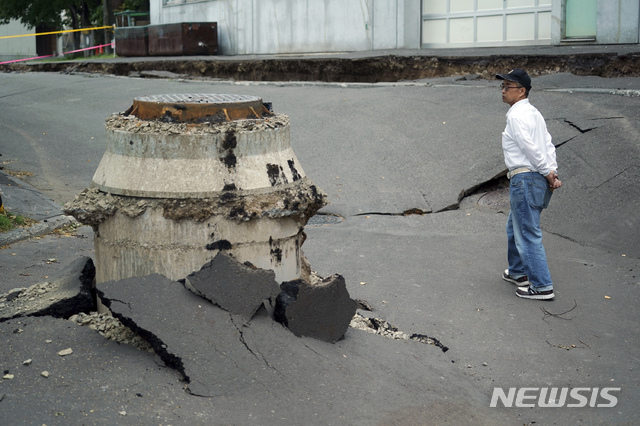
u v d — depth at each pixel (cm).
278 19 2308
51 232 738
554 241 731
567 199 811
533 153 551
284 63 1848
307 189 454
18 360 369
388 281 609
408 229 776
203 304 398
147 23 3322
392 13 1942
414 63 1602
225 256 407
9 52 5703
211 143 414
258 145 427
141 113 439
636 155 852
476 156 958
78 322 430
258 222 426
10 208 778
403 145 1027
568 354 467
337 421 345
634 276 622
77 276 473
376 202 858
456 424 360
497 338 492
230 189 415
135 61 2245
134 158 420
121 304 384
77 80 1933
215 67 2044
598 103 1047
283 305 411
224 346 378
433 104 1205
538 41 1652
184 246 415
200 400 349
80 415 324
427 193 878
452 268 646
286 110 1277
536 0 1639
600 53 1318
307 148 1055
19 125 1306
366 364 407
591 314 538
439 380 407
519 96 577
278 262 441
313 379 376
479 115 1115
